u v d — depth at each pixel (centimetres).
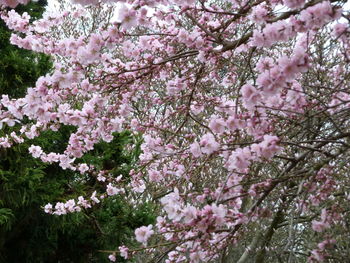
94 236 618
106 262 618
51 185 557
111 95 382
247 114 266
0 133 530
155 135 436
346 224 291
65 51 340
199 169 314
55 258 629
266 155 234
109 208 611
